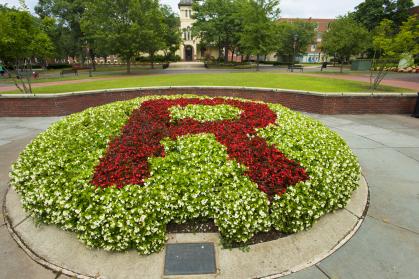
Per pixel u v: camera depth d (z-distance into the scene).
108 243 2.85
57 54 41.91
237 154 3.70
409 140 6.81
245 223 2.89
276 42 30.91
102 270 2.79
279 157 3.62
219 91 12.09
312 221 3.23
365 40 25.12
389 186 4.50
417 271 2.79
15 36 11.52
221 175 3.25
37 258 2.97
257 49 29.16
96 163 3.51
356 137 7.07
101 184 3.11
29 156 3.94
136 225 2.79
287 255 2.99
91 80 21.20
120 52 27.91
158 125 5.04
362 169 5.12
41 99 9.91
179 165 3.55
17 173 3.64
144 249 2.84
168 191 3.08
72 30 40.50
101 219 2.75
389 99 9.81
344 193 3.62
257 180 3.30
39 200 3.20
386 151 6.04
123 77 23.56
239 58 61.91
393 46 12.52
